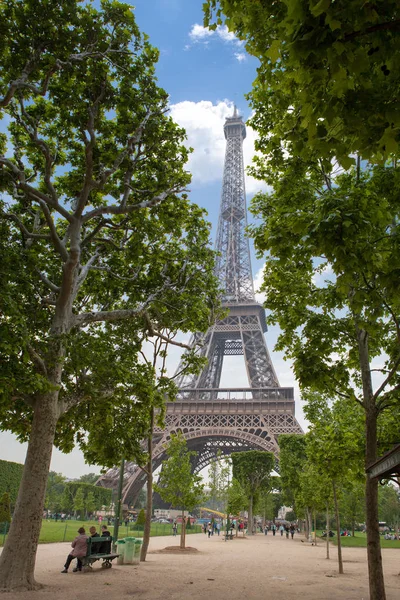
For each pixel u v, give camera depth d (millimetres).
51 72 20438
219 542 60156
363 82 7129
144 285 31609
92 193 28500
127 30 23281
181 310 31000
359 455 21281
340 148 7789
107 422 25156
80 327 24219
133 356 28922
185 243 33000
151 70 24828
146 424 29812
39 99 25000
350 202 11102
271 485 105438
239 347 129125
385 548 64250
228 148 161750
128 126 25312
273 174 20328
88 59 22703
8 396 18359
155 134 25875
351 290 17000
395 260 11062
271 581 22984
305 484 56125
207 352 111500
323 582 23219
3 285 18328
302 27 6539
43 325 24906
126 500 97875
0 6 19875
